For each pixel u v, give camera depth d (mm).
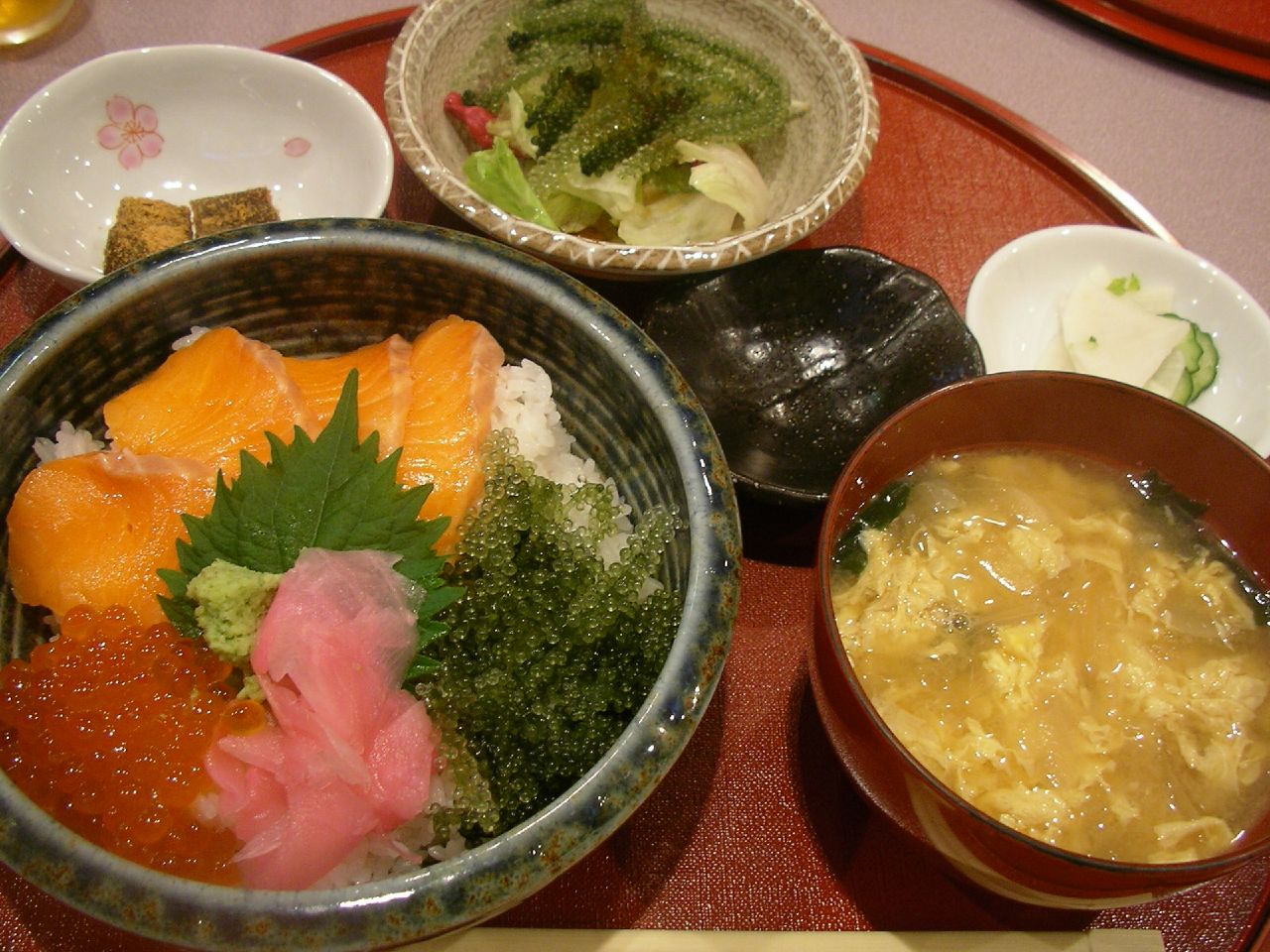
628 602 273
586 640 271
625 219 388
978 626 280
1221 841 256
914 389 354
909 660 276
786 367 363
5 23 429
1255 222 433
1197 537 291
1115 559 289
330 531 267
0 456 265
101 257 373
